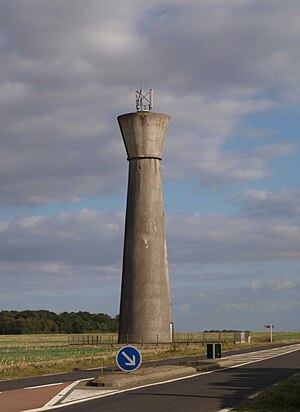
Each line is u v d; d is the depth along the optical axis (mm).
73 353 60781
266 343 89500
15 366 41656
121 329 70562
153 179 71438
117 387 25094
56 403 20078
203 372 33562
